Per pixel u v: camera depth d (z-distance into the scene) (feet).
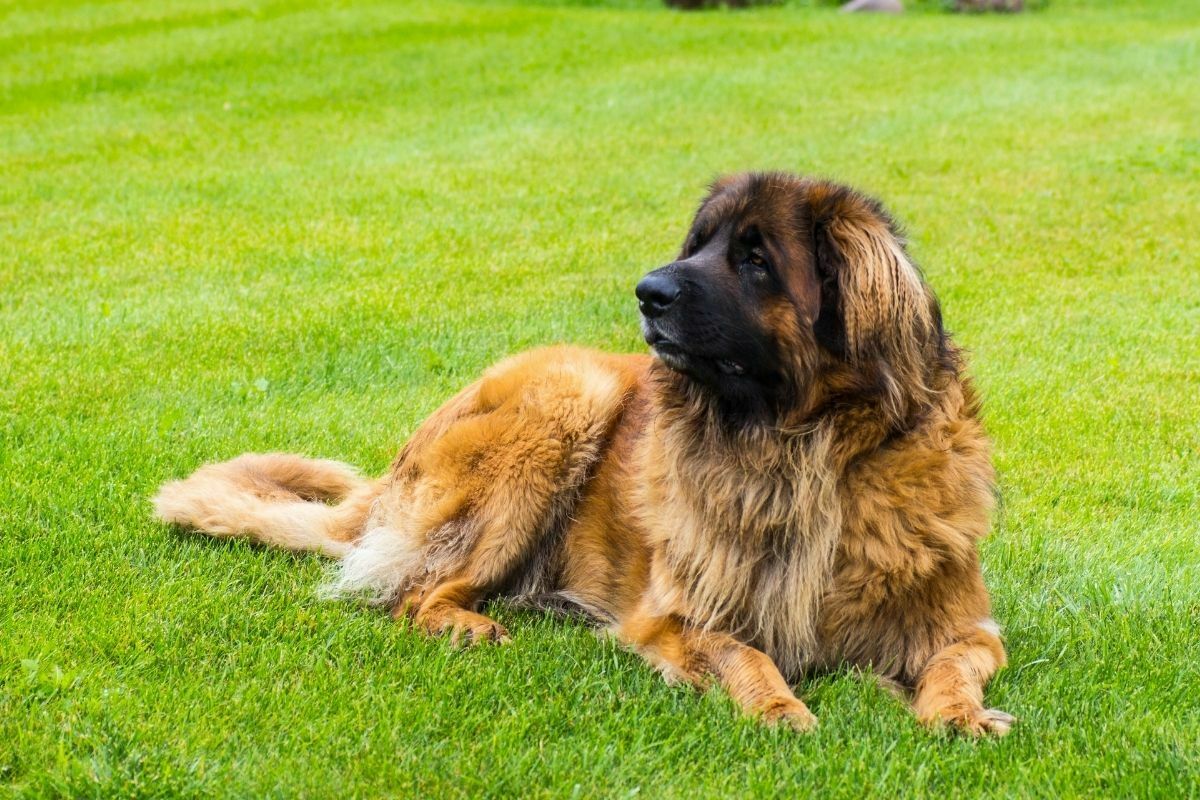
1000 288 36.96
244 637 17.02
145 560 19.49
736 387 15.88
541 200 48.16
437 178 51.85
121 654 16.34
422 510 19.33
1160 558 20.36
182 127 62.69
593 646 17.26
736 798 13.26
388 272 38.65
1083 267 39.45
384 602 19.13
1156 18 99.96
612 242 42.24
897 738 14.35
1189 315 34.65
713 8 103.65
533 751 14.06
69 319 33.37
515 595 19.47
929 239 42.47
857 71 76.13
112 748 13.87
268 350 31.01
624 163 54.44
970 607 16.03
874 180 51.01
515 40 85.76
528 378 19.65
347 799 13.20
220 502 20.39
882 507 15.44
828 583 15.72
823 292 15.64
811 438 15.65
